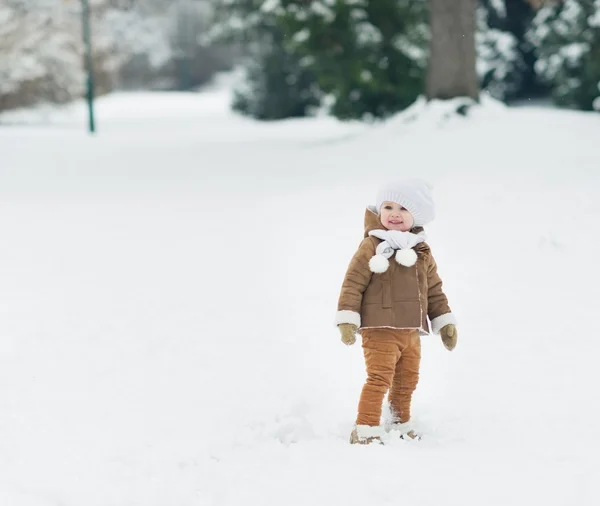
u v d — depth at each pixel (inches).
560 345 245.9
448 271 339.6
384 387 181.8
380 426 179.3
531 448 172.1
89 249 419.5
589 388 209.9
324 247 395.2
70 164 901.8
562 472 158.1
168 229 470.6
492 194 473.4
